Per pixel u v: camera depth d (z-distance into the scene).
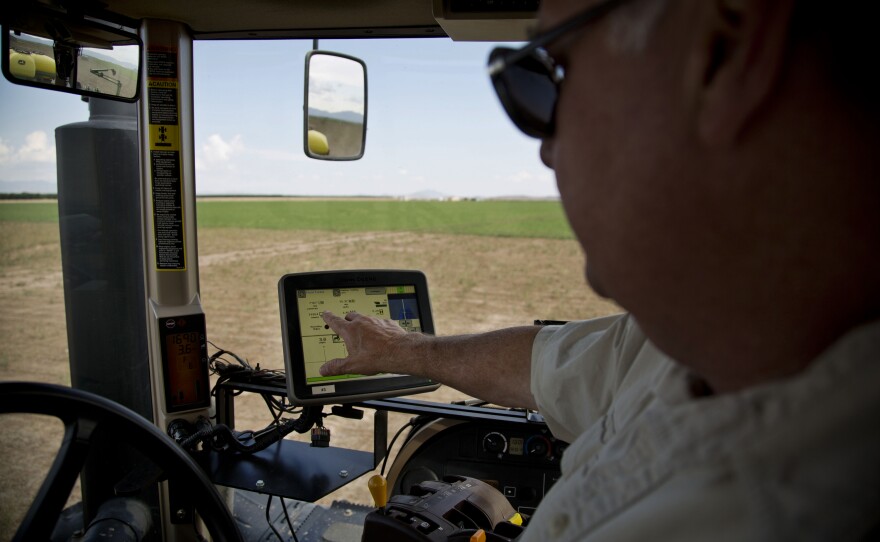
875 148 0.34
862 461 0.32
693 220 0.38
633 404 0.64
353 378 1.70
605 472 0.48
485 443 1.75
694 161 0.37
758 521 0.34
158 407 1.80
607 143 0.42
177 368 1.78
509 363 1.17
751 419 0.37
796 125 0.35
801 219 0.36
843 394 0.33
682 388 0.52
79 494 2.38
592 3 0.42
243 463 1.80
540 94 0.54
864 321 0.37
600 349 0.93
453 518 1.20
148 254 1.76
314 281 1.74
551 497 0.62
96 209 1.93
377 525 1.12
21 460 2.61
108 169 1.92
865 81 0.34
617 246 0.43
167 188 1.74
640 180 0.40
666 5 0.37
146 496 1.97
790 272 0.37
